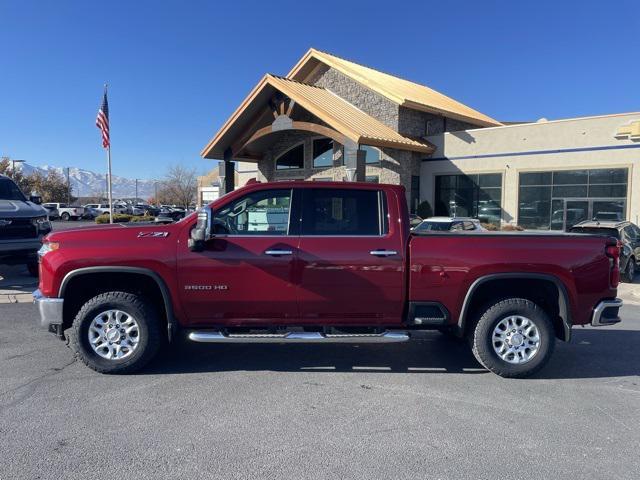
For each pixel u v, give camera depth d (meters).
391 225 5.48
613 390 5.21
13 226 10.62
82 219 53.84
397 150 25.77
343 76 27.70
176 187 74.56
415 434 4.12
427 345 6.82
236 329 5.58
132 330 5.40
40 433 4.04
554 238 5.48
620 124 21.52
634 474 3.54
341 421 4.34
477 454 3.80
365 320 5.54
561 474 3.53
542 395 5.04
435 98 31.09
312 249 5.36
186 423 4.26
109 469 3.51
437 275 5.40
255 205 5.50
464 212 26.02
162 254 5.29
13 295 9.47
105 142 26.19
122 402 4.69
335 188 5.54
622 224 13.86
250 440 3.97
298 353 6.37
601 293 5.50
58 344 6.50
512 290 5.74
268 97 24.73
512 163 24.39
